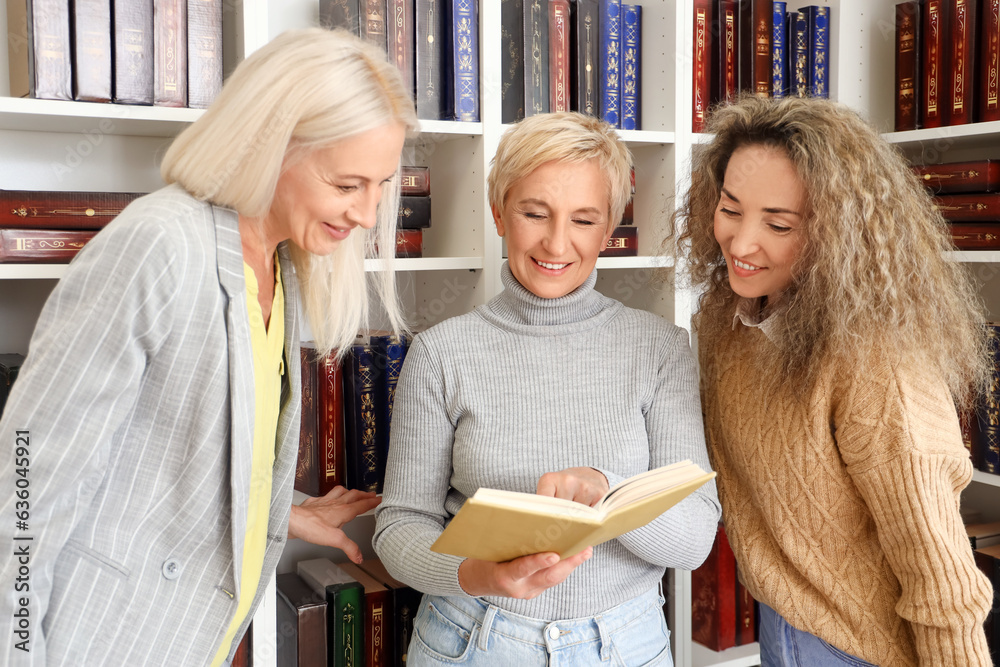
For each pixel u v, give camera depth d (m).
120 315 0.78
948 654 0.98
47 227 1.25
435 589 1.07
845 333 1.03
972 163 1.70
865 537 1.09
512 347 1.19
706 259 1.27
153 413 0.85
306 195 0.89
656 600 1.19
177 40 1.29
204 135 0.87
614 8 1.64
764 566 1.17
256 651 1.34
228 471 0.88
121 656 0.85
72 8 1.22
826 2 1.84
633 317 1.24
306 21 1.67
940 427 1.00
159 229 0.80
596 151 1.15
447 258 1.50
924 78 1.80
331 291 1.13
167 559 0.88
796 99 1.12
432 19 1.48
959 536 0.99
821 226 1.04
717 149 1.21
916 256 1.05
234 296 0.86
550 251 1.16
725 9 1.69
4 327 1.48
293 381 1.07
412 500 1.17
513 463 1.13
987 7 1.68
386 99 0.88
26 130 1.44
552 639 1.10
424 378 1.19
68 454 0.77
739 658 1.84
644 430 1.17
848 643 1.10
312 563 1.71
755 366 1.18
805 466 1.09
